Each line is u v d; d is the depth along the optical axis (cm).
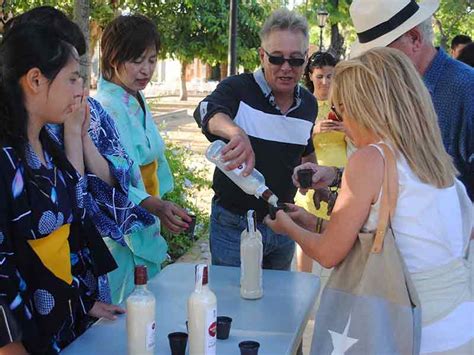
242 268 249
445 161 202
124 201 258
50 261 202
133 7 1462
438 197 198
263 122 297
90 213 247
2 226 189
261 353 200
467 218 212
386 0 269
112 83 296
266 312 235
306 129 309
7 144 195
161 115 1989
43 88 196
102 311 231
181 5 1566
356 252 199
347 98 201
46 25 196
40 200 199
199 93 3378
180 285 264
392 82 197
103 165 254
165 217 276
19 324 194
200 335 190
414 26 266
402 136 195
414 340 192
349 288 199
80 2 491
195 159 1026
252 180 245
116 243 281
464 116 262
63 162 216
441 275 199
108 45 292
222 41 1592
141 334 192
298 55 288
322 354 199
